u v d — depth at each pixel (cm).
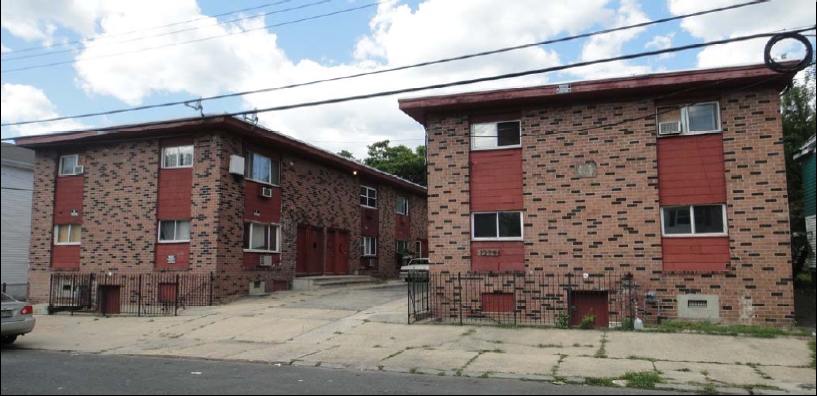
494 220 1549
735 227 1360
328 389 821
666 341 1163
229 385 846
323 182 2617
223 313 1669
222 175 1950
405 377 922
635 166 1441
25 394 780
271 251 2219
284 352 1152
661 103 1441
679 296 1384
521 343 1191
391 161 4666
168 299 1947
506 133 1566
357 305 1738
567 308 1437
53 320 1708
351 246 2828
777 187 1338
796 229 2072
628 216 1434
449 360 1044
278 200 2283
